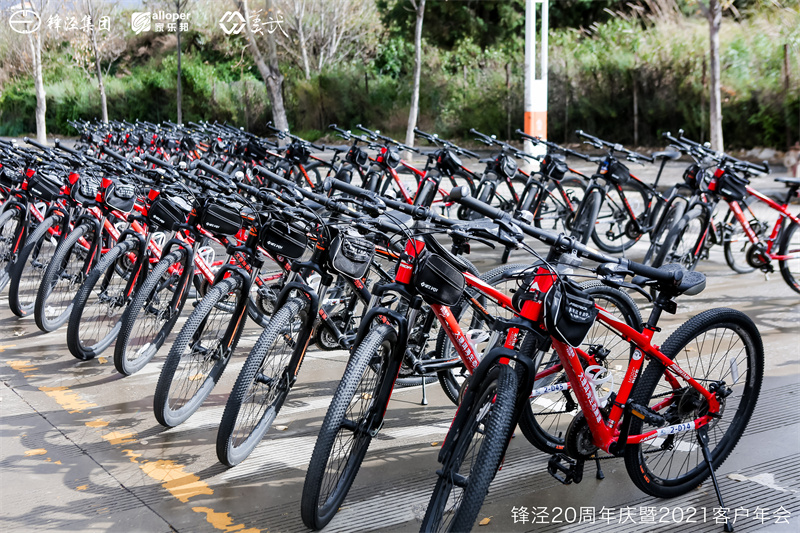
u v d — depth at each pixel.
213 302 3.99
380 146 9.45
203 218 4.60
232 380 4.88
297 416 4.33
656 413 3.16
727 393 3.36
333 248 3.64
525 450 3.93
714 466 3.57
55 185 6.02
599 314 3.18
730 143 17.39
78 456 3.79
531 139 8.35
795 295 6.85
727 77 17.09
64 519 3.21
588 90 19.66
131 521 3.20
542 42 12.73
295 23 27.12
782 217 6.68
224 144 10.93
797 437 4.01
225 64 29.69
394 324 3.30
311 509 3.04
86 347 5.02
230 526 3.17
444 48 25.12
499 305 3.56
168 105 28.95
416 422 4.27
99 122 14.98
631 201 8.42
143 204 5.21
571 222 8.30
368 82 25.22
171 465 3.71
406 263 3.34
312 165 10.25
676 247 6.76
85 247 5.66
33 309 6.05
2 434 4.03
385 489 3.51
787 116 15.95
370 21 27.36
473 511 2.52
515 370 2.76
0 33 29.45
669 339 3.29
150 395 4.58
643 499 3.43
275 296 4.43
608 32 20.50
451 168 8.74
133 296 4.95
